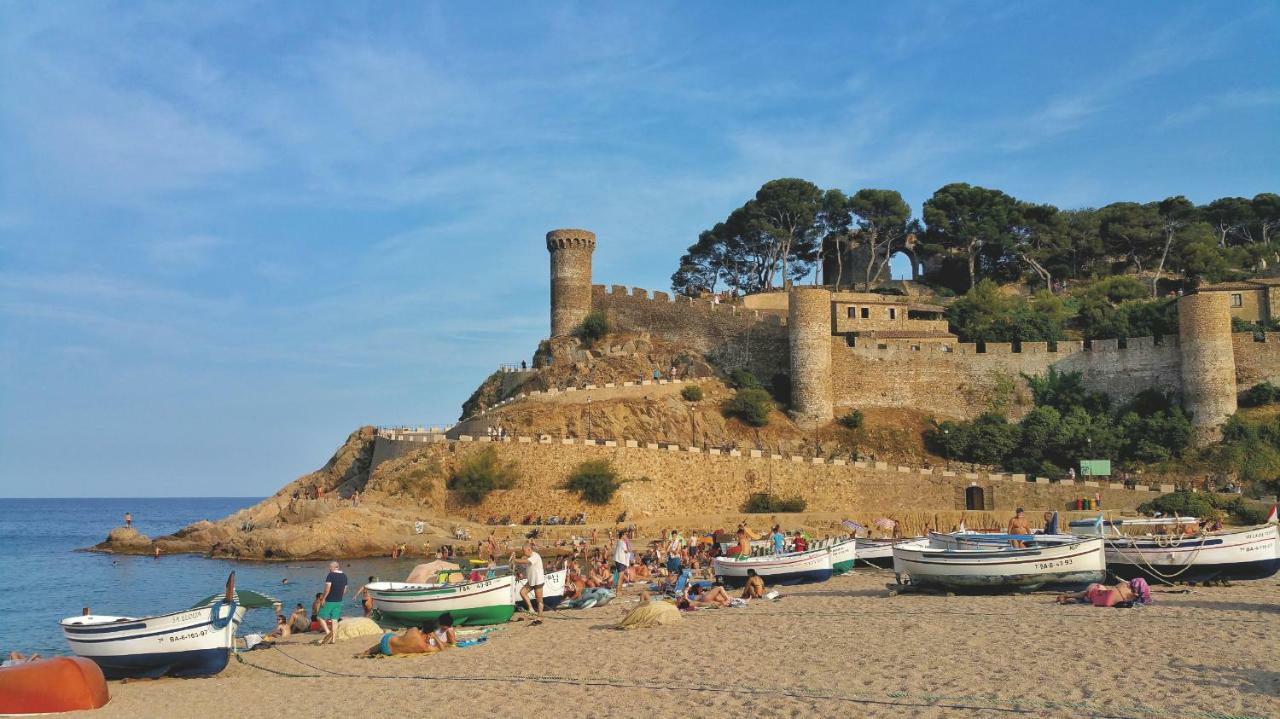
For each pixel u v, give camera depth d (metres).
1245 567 29.08
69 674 20.62
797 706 16.72
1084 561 28.17
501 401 91.62
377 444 79.81
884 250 116.62
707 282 120.69
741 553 37.75
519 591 31.75
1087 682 17.14
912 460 77.06
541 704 18.42
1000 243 110.12
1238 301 86.88
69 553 72.44
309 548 57.94
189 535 71.88
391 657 24.98
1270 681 16.69
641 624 26.95
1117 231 109.06
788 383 86.69
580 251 97.00
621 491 64.56
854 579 36.72
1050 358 82.50
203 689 22.56
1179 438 71.69
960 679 17.78
